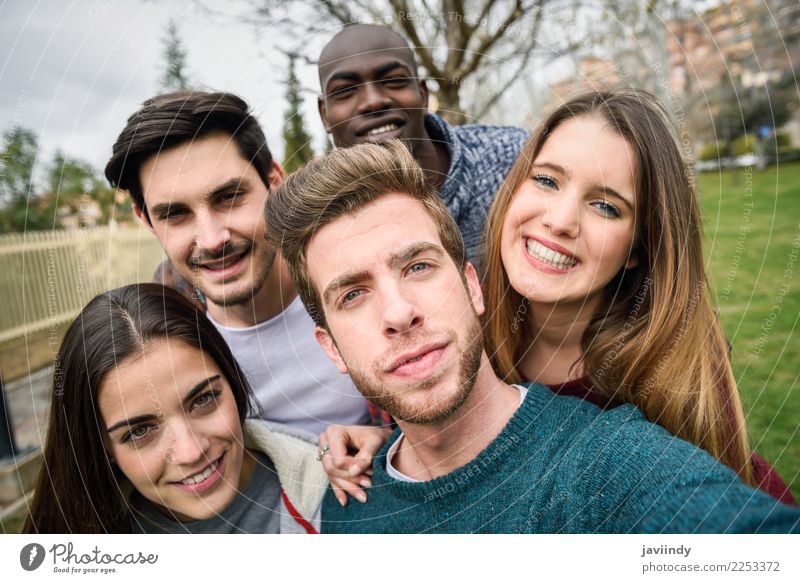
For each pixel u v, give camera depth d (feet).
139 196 3.22
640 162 3.00
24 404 6.16
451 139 3.74
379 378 2.48
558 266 3.07
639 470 2.32
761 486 3.48
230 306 3.29
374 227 2.43
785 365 5.62
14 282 6.15
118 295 2.86
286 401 3.41
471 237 3.65
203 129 3.07
